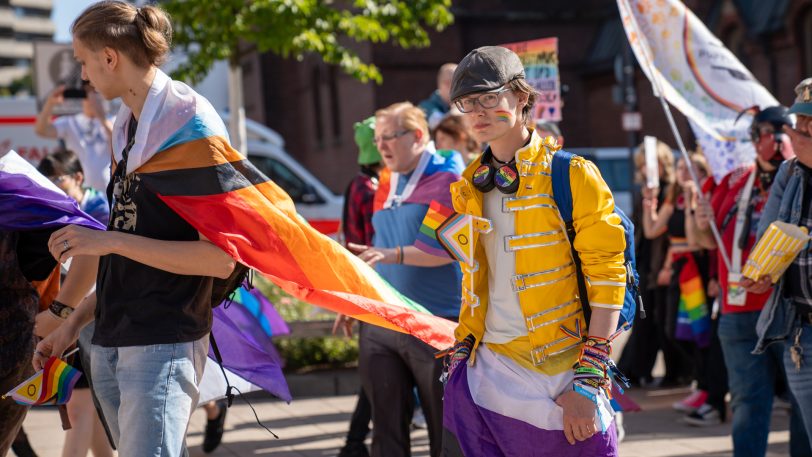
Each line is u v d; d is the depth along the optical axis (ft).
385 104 84.12
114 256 10.05
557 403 9.68
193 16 34.86
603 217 9.38
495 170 9.89
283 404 25.66
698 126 19.58
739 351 16.11
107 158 25.91
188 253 9.77
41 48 31.35
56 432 22.36
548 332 9.71
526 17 93.66
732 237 16.78
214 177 9.89
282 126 102.06
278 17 34.58
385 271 15.21
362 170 20.94
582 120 98.53
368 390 14.71
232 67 37.47
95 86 10.08
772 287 14.11
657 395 26.37
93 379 10.31
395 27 38.55
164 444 9.80
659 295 26.84
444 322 12.51
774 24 79.82
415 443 21.27
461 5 89.92
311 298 11.51
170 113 9.93
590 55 97.81
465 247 10.02
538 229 9.67
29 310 12.01
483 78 9.55
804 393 13.62
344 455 19.20
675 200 24.98
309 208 45.68
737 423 16.03
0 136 44.34
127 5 10.05
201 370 10.40
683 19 19.52
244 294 18.94
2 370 11.76
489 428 10.04
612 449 9.78
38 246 11.94
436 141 20.90
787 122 16.63
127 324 9.91
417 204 15.24
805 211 13.66
